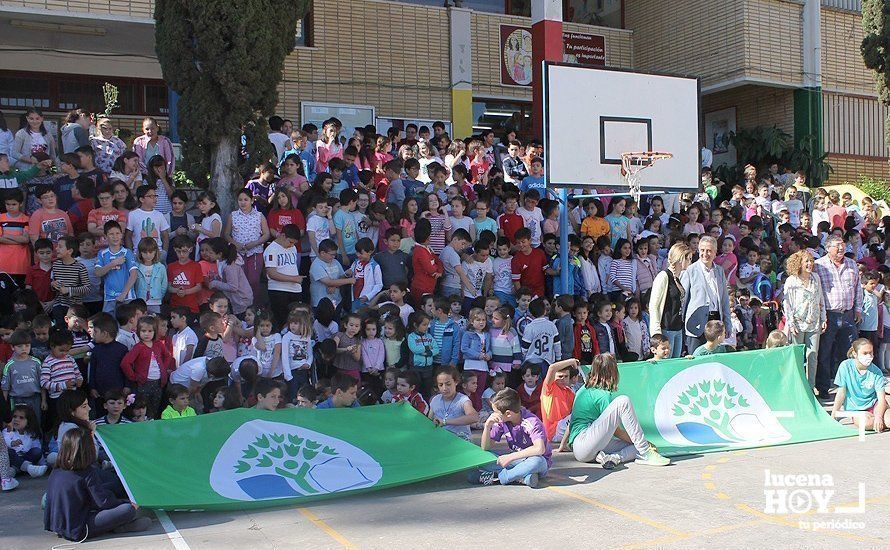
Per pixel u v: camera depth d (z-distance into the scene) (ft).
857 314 39.17
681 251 32.76
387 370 30.81
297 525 20.42
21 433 26.18
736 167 65.82
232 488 22.27
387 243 36.88
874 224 55.16
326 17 58.90
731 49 63.00
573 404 26.86
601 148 39.29
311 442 24.35
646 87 40.45
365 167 45.78
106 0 45.16
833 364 39.47
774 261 47.62
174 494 21.34
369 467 23.89
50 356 27.35
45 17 44.96
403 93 61.05
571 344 35.60
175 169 44.04
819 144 64.59
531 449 23.94
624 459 26.18
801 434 29.43
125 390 27.91
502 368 33.86
